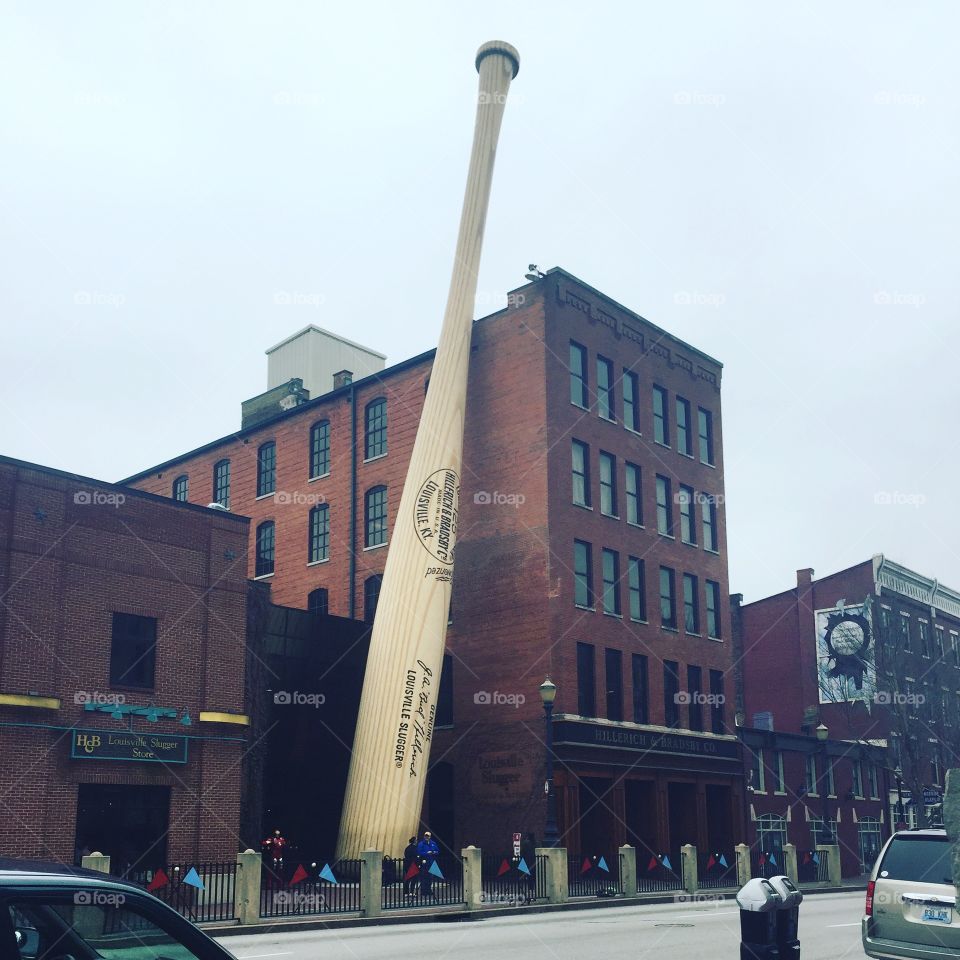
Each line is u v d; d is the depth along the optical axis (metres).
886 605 56.44
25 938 4.66
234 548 30.41
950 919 11.41
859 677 55.16
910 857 11.98
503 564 39.09
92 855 18.84
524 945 17.52
